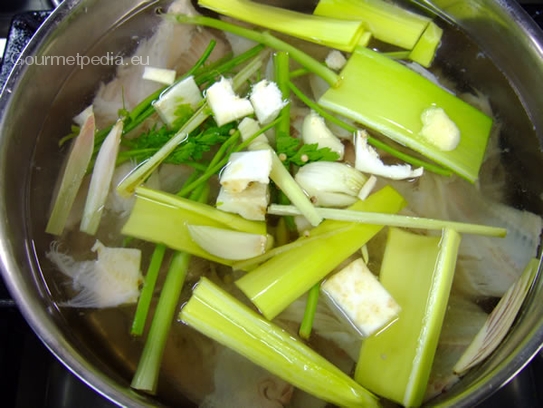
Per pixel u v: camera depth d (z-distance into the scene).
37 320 0.21
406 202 0.27
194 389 0.24
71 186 0.27
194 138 0.27
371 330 0.24
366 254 0.26
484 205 0.28
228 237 0.25
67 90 0.28
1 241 0.22
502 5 0.27
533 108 0.29
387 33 0.30
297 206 0.25
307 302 0.25
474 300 0.26
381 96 0.28
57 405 0.29
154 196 0.26
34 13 0.31
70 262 0.26
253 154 0.25
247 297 0.25
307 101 0.28
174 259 0.25
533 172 0.28
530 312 0.23
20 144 0.26
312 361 0.24
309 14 0.32
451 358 0.24
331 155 0.27
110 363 0.24
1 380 0.28
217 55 0.30
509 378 0.20
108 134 0.27
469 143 0.28
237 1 0.31
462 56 0.31
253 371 0.25
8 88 0.24
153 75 0.29
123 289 0.25
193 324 0.24
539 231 0.27
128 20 0.30
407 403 0.23
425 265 0.25
